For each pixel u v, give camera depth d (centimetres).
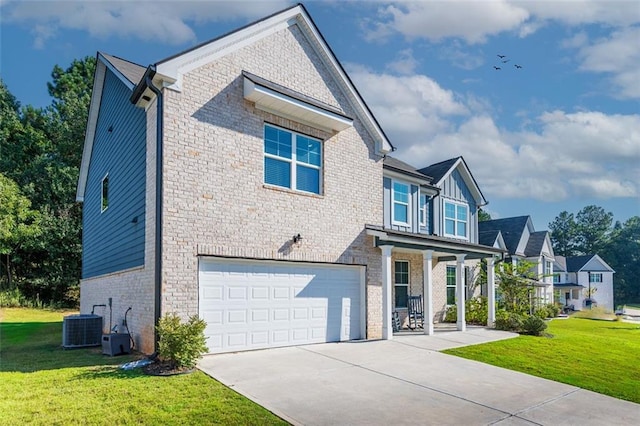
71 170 3009
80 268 2923
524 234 3253
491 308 1725
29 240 2709
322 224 1203
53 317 2206
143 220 1010
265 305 1062
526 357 1059
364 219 1327
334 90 1305
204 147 967
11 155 3116
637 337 1719
